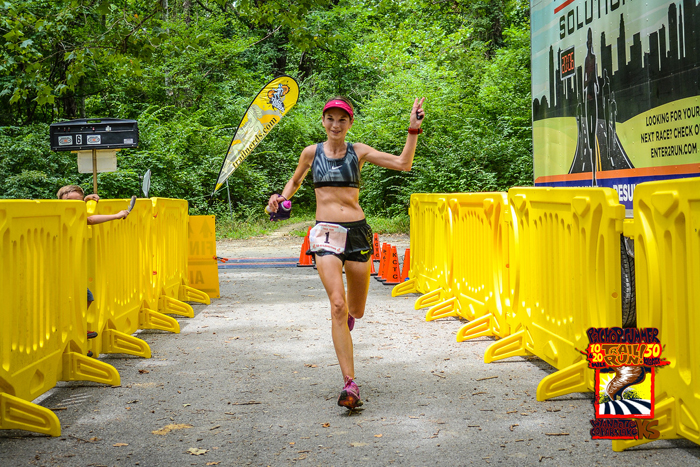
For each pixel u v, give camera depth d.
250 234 21.62
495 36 30.50
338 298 3.99
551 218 4.49
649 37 4.23
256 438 3.41
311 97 35.00
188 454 3.20
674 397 3.08
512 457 3.08
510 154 21.23
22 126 19.36
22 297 3.77
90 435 3.51
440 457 3.10
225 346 5.79
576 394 4.14
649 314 3.26
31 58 12.12
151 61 12.28
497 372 4.72
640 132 4.36
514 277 5.22
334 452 3.19
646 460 3.01
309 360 5.20
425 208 8.31
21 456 3.20
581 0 5.15
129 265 6.21
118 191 20.64
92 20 15.25
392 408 3.89
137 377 4.75
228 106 28.14
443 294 7.38
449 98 23.03
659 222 3.13
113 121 8.68
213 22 28.33
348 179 4.14
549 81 5.81
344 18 36.62
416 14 30.91
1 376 3.48
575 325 4.10
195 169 24.42
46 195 17.83
